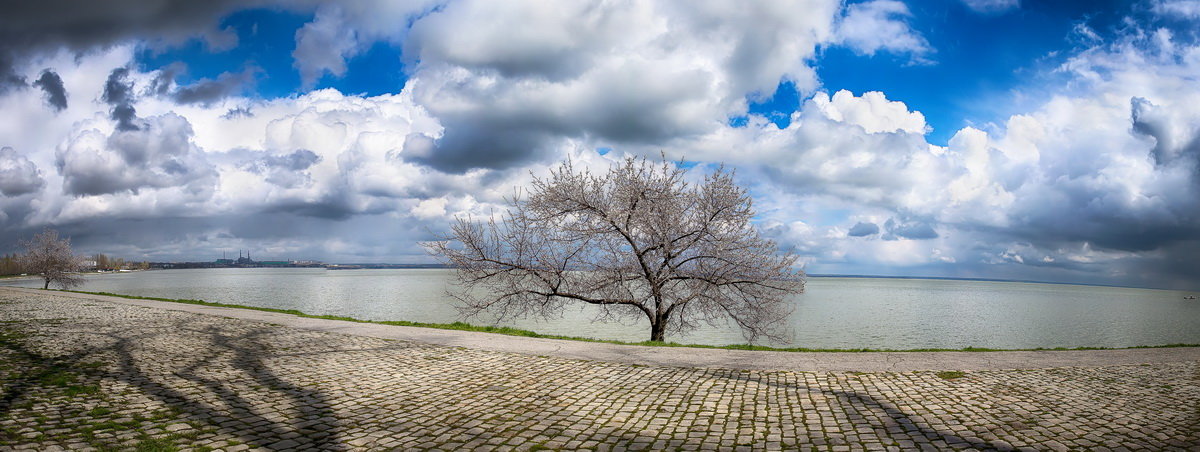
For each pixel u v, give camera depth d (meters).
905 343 28.81
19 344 11.78
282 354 11.08
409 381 8.70
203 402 7.13
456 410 7.00
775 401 7.46
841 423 6.42
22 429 5.73
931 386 8.38
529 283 18.39
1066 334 36.56
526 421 6.52
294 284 100.56
